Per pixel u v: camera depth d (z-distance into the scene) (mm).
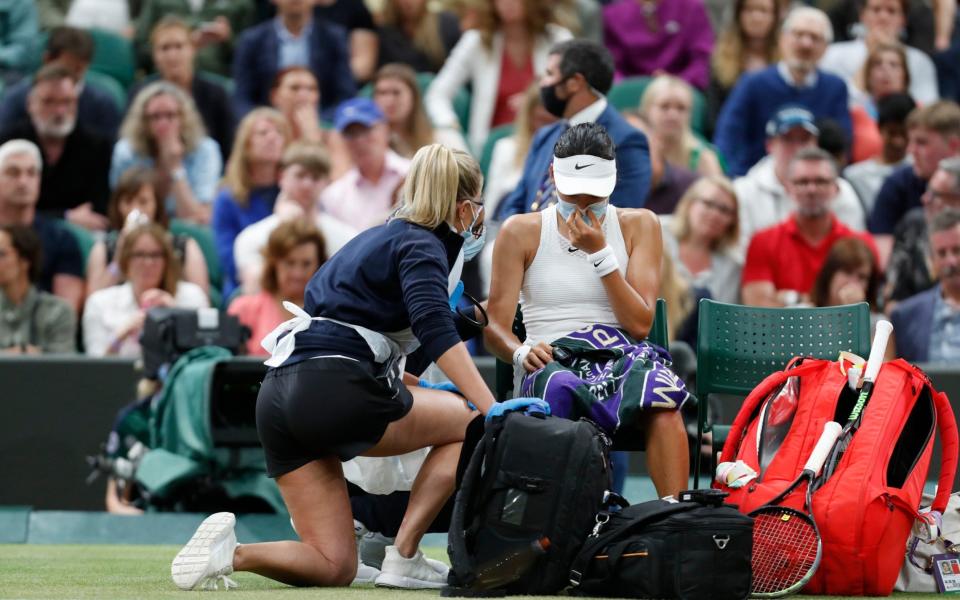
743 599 14383
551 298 17719
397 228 15445
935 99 38406
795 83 34562
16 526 25016
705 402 18609
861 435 15797
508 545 14500
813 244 29594
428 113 35312
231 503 24812
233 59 38281
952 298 28203
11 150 31109
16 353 27797
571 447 14516
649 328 17453
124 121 35062
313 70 36875
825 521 15305
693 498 14703
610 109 21875
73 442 26812
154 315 25109
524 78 35781
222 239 31781
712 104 36656
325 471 15633
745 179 31672
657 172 31078
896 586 16609
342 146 34500
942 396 16562
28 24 39281
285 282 27234
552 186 20734
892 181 32344
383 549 17859
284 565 15258
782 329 18547
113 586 16109
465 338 17641
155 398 25188
